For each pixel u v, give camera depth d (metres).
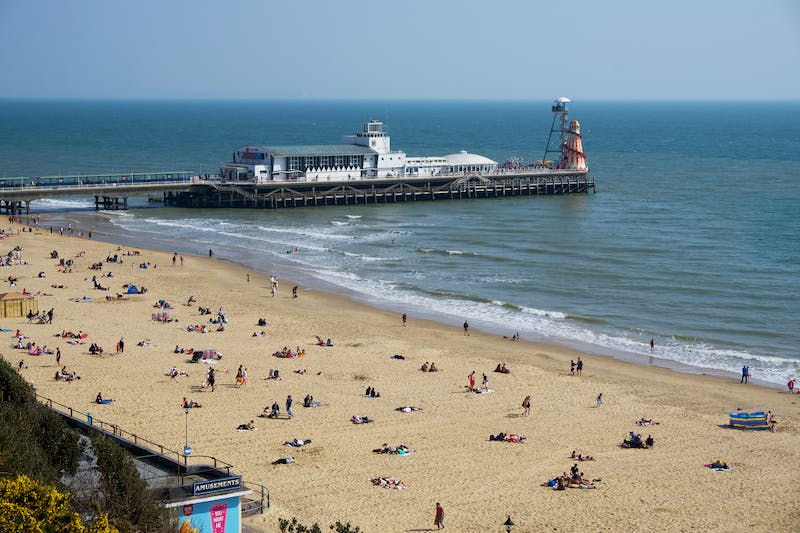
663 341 94.19
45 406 55.25
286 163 192.25
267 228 163.38
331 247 145.25
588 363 86.00
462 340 92.94
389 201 199.38
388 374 80.06
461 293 114.31
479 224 170.00
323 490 54.66
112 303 102.69
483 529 50.31
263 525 48.41
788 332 97.31
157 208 187.25
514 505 53.72
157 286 113.44
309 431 64.94
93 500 42.34
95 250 135.88
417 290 116.06
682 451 63.50
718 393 77.44
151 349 84.62
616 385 78.88
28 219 166.62
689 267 129.12
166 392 72.12
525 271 127.69
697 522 52.12
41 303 101.06
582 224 169.88
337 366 81.94
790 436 67.00
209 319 97.56
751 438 66.44
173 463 49.00
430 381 78.44
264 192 189.12
